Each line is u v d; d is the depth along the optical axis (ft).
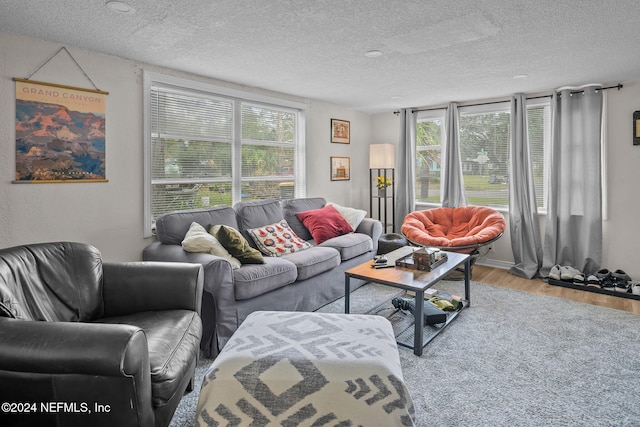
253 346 5.52
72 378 4.41
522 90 14.67
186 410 6.53
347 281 9.73
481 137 16.83
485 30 8.49
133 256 10.90
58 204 9.43
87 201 9.92
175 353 5.49
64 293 6.42
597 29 8.47
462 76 12.56
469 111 16.84
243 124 14.12
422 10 7.45
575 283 13.51
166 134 11.78
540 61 10.90
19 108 8.72
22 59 8.73
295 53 10.09
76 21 7.95
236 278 8.79
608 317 10.72
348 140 18.78
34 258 6.28
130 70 10.60
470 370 7.83
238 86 13.52
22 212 8.88
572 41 9.23
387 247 15.23
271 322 6.34
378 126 20.13
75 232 9.75
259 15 7.68
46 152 9.16
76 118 9.61
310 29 8.42
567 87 14.07
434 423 6.16
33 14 7.59
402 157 18.51
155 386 4.87
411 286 8.46
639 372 7.75
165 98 11.72
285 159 15.90
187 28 8.34
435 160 18.26
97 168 10.04
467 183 17.37
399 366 5.34
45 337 4.34
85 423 4.50
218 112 13.21
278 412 4.99
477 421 6.22
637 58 10.66
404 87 14.12
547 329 9.87
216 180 13.23
